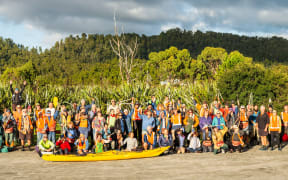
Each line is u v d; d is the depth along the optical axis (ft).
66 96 66.44
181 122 39.73
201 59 280.51
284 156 34.47
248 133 41.09
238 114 41.55
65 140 35.78
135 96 59.72
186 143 41.70
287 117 41.98
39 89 63.10
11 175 26.91
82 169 29.22
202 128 40.16
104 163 32.19
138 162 32.50
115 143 38.88
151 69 182.60
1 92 56.95
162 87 65.36
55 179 25.39
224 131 37.60
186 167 29.58
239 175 26.16
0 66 483.92
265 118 38.29
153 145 38.78
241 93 56.18
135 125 41.55
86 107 42.42
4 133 39.17
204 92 58.44
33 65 161.27
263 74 57.31
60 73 381.81
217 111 39.01
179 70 265.34
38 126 37.58
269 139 41.68
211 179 24.95
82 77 233.76
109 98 60.29
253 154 36.01
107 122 39.55
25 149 39.81
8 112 39.22
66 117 38.86
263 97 56.03
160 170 28.43
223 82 58.39
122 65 80.12
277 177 25.45
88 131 37.04
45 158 32.83
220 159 33.32
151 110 42.27
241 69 58.54
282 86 56.75
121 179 25.17
